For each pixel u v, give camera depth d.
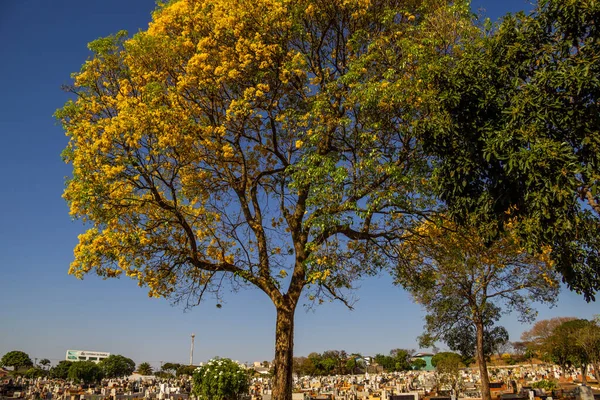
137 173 10.07
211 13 11.19
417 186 9.74
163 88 10.82
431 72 7.77
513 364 79.12
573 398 26.94
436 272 13.73
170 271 11.46
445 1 10.55
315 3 11.27
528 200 6.15
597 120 5.95
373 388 40.44
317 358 83.75
